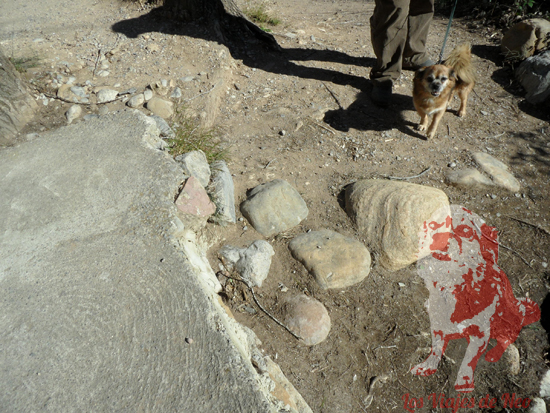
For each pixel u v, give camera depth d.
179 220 2.37
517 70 4.54
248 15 6.11
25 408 1.65
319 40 5.57
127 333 1.86
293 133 3.90
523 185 3.49
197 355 1.78
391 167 3.62
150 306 1.96
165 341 1.83
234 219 2.97
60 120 3.54
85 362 1.78
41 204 2.47
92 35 4.61
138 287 2.03
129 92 3.85
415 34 4.36
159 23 4.77
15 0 5.28
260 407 1.62
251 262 2.71
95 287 2.04
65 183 2.60
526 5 5.36
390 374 2.47
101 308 1.96
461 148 3.80
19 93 3.43
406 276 2.87
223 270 2.74
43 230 2.33
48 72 3.95
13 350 1.83
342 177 3.52
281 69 4.77
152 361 1.77
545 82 4.15
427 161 3.67
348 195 3.24
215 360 1.75
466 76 3.70
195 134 3.39
